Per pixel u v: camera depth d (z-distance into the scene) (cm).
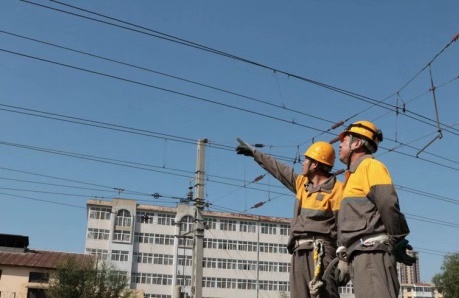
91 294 3706
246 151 564
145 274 7706
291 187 534
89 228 7669
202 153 2558
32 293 4291
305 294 476
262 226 8419
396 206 379
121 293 4116
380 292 374
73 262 3875
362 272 388
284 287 8212
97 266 3959
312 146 526
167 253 7894
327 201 488
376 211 399
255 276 8131
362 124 447
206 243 8081
